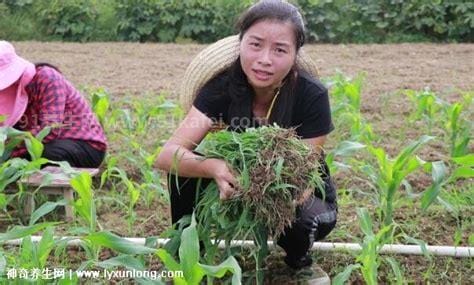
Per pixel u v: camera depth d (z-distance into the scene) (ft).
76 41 40.04
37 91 13.76
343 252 11.64
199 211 10.25
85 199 10.45
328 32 38.75
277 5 9.53
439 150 17.21
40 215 10.21
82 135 14.14
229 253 9.92
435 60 31.14
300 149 9.52
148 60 31.86
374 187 13.23
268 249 10.70
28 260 9.43
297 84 10.23
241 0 38.99
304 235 10.21
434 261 11.57
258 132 9.51
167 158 10.01
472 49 34.27
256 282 10.41
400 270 11.07
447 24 38.50
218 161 9.53
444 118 18.88
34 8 40.93
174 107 17.12
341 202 13.64
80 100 14.37
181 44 37.58
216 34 39.27
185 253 8.40
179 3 39.29
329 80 20.35
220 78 10.27
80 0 40.40
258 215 9.46
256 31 9.48
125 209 13.82
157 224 13.14
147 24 39.60
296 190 9.43
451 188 14.74
